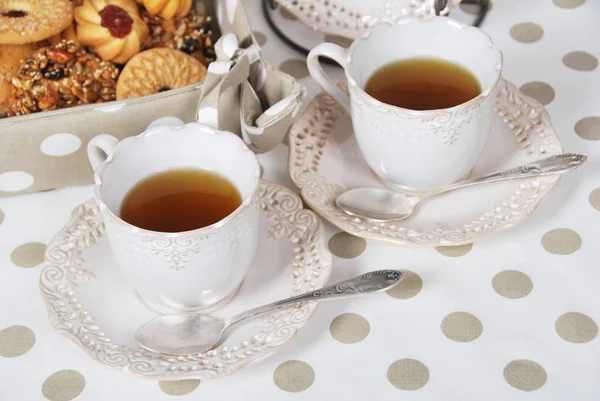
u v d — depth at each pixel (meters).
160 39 0.94
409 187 0.89
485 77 0.87
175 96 0.87
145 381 0.82
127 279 0.82
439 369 0.82
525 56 0.98
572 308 0.84
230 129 0.90
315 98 0.93
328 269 0.84
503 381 0.81
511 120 0.92
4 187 0.89
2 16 0.90
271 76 0.89
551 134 0.90
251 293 0.84
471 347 0.83
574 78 0.96
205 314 0.83
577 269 0.86
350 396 0.81
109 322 0.82
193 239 0.79
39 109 0.90
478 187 0.89
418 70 0.90
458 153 0.86
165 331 0.82
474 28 0.88
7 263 0.87
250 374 0.82
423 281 0.85
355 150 0.92
